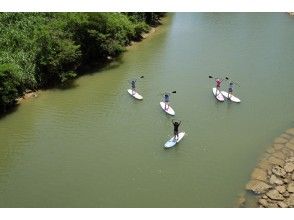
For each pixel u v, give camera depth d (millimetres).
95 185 24531
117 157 27094
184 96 35125
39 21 41438
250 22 57312
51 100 35469
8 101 33281
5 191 24281
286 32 52156
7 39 37625
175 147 27859
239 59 43188
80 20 40625
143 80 38688
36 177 25453
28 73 36656
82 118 32219
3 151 28266
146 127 30547
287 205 22203
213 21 58594
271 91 35656
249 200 22844
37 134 30203
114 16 47719
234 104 33562
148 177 25062
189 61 43031
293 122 30688
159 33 53500
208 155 26969
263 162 26078
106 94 36250
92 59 43500
